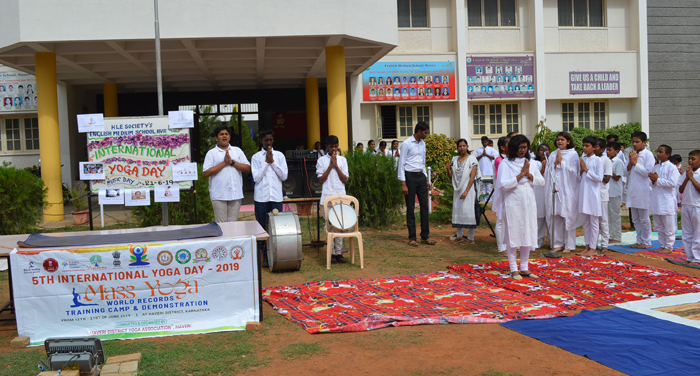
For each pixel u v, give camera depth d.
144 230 5.35
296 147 18.58
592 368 3.67
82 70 13.53
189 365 3.82
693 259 7.14
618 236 8.75
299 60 14.14
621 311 4.95
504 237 6.45
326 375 3.64
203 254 4.63
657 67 18.20
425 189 8.75
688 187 7.10
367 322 4.64
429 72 16.81
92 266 4.45
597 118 18.11
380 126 16.97
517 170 6.28
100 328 4.50
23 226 9.58
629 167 8.30
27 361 3.92
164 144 6.41
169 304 4.59
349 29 11.01
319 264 7.32
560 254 7.86
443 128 17.39
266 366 3.81
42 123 11.62
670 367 3.60
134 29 10.49
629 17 18.11
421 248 8.43
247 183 19.56
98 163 6.33
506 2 17.66
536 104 17.33
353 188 10.60
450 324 4.74
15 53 11.87
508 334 4.43
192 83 16.84
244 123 19.14
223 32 10.63
